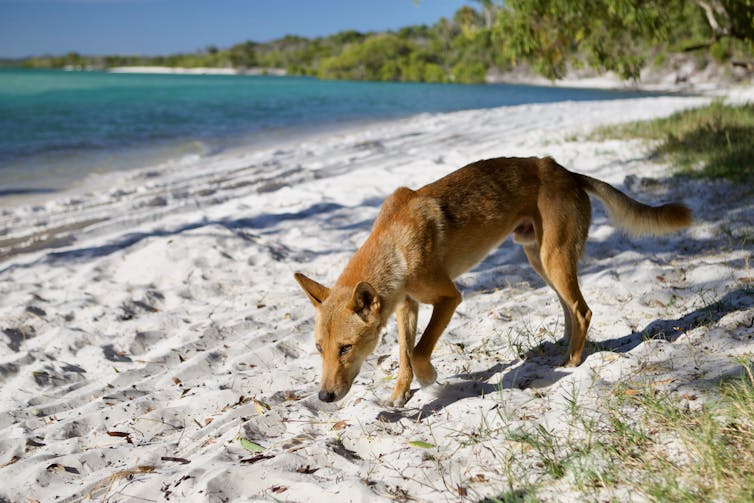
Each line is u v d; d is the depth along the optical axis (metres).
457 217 4.26
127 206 10.42
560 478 2.89
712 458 2.67
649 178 9.20
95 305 6.32
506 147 13.98
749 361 3.57
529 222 4.61
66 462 3.62
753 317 4.32
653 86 60.19
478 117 22.95
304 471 3.26
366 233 8.31
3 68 163.00
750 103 17.34
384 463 3.27
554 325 4.99
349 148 16.05
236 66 136.25
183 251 7.52
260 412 4.11
